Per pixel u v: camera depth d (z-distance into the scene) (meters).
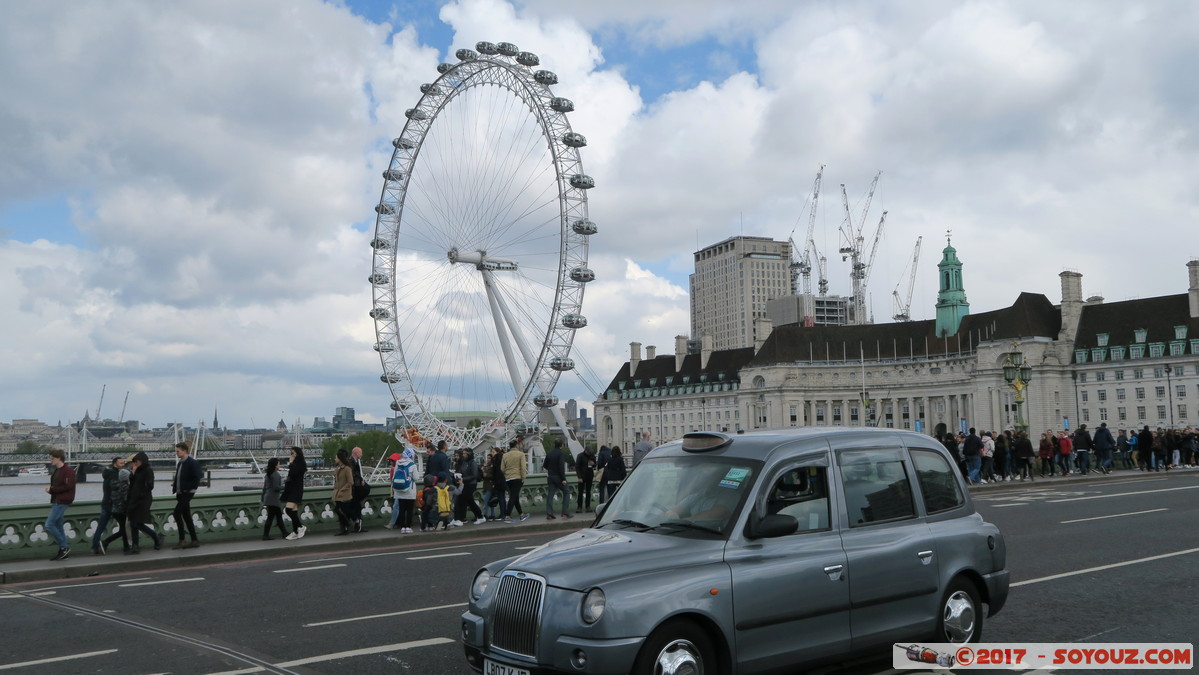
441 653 10.63
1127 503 27.95
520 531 25.78
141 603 14.80
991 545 9.91
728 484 8.55
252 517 23.91
